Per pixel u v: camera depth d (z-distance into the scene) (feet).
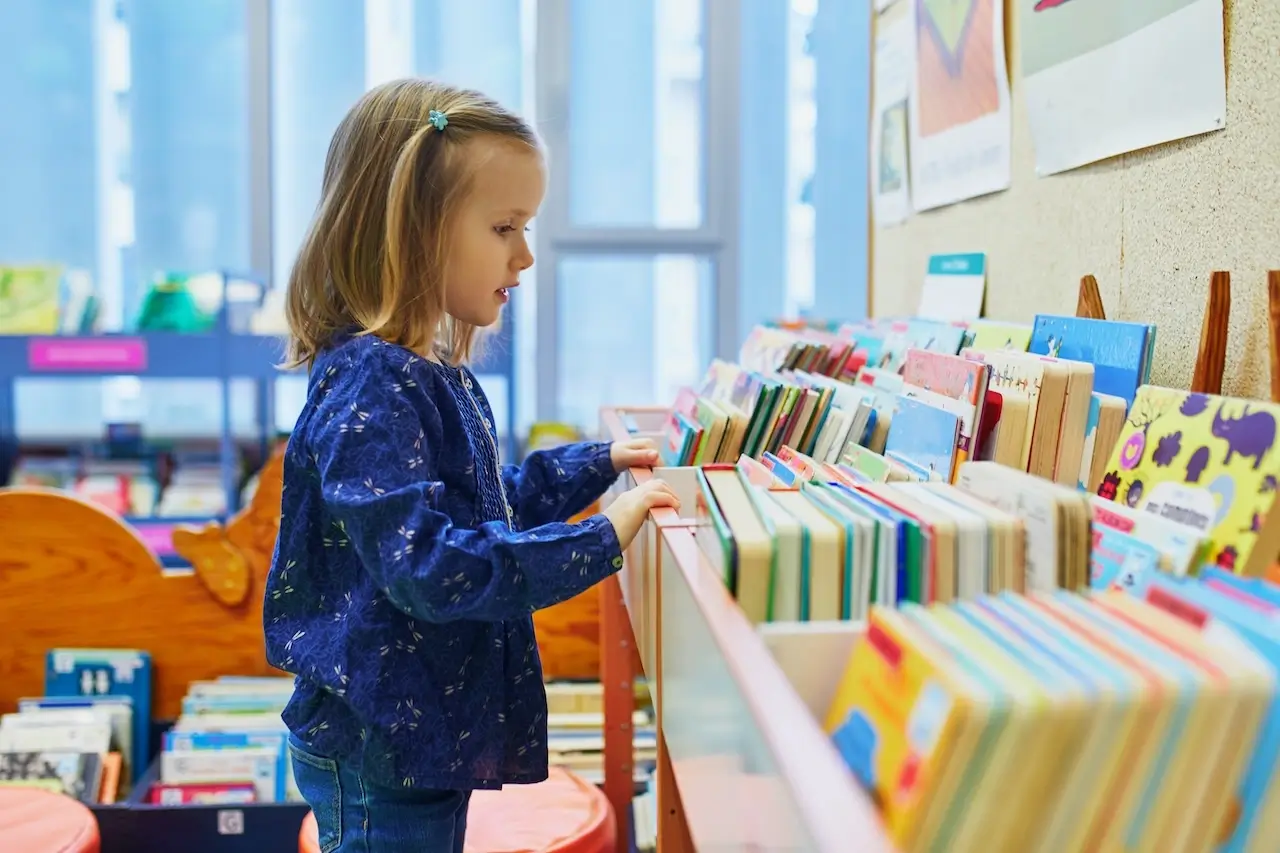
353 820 3.51
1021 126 4.39
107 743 6.24
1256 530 2.26
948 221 5.28
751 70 10.39
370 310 3.52
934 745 1.51
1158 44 3.30
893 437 3.38
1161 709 1.51
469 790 3.65
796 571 2.22
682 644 2.45
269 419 10.05
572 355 10.62
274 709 6.44
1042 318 3.66
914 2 5.61
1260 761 1.63
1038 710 1.48
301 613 3.45
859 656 1.90
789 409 3.64
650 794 5.76
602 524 3.09
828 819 1.33
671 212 10.51
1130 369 3.10
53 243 10.21
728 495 2.65
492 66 10.42
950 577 2.21
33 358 8.39
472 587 2.92
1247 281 2.95
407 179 3.40
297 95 10.30
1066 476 3.01
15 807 5.00
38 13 9.99
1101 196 3.76
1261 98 2.87
